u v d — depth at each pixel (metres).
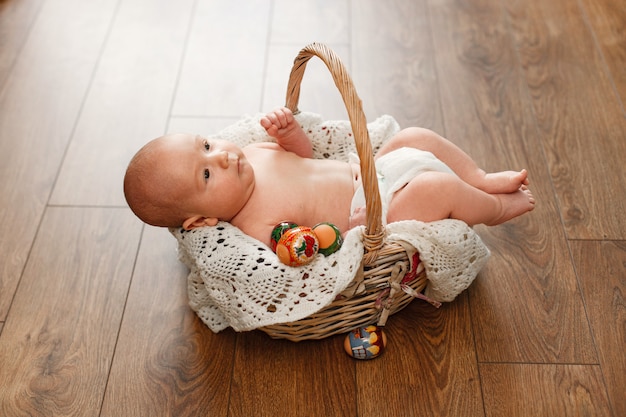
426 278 1.35
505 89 1.85
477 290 1.42
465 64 1.92
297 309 1.22
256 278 1.22
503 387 1.27
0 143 1.77
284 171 1.40
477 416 1.24
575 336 1.33
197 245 1.29
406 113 1.81
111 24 2.09
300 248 1.19
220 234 1.29
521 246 1.50
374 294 1.29
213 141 1.34
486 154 1.70
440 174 1.31
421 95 1.85
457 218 1.32
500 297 1.41
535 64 1.91
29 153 1.75
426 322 1.38
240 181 1.31
